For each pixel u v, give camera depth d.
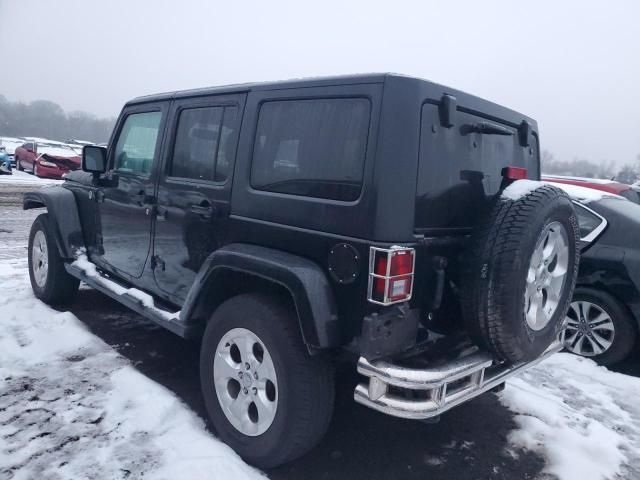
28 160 22.28
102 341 4.29
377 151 2.36
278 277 2.57
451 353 2.61
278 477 2.79
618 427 3.53
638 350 5.17
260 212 2.87
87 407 3.24
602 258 4.58
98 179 4.38
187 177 3.46
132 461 2.73
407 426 3.38
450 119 2.54
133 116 4.16
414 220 2.45
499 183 3.16
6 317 4.66
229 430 2.91
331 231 2.52
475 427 3.41
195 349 4.34
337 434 3.25
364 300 2.40
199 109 3.44
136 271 3.99
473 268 2.52
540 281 2.77
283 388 2.59
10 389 3.43
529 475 2.94
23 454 2.75
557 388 4.08
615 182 7.83
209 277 2.99
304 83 2.75
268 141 2.90
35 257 5.23
